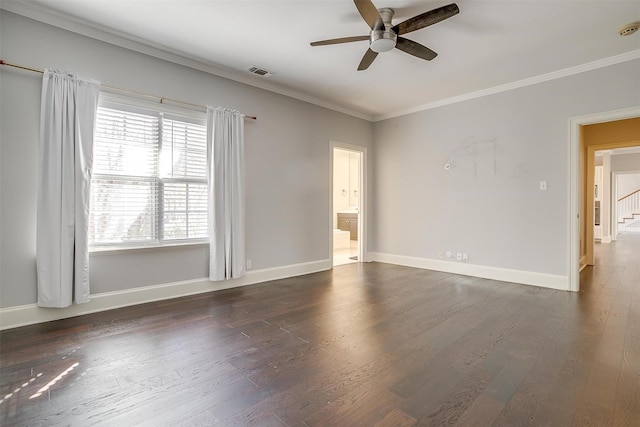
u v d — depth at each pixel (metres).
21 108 2.72
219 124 3.84
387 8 2.73
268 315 3.07
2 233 2.67
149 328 2.73
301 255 4.89
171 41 3.27
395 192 5.75
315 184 5.07
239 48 3.41
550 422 1.54
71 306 2.97
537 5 2.64
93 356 2.22
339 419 1.57
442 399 1.73
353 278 4.63
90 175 2.97
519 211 4.30
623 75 3.51
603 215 8.91
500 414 1.61
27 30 2.74
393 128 5.75
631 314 3.04
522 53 3.49
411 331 2.67
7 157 2.68
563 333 2.61
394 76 4.14
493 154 4.53
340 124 5.45
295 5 2.67
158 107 3.47
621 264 5.56
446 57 3.58
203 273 3.86
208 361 2.16
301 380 1.93
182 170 3.68
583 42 3.25
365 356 2.23
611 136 5.36
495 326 2.78
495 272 4.53
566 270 3.93
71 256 2.87
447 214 5.05
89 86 2.96
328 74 4.08
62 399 1.73
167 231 3.58
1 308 2.67
